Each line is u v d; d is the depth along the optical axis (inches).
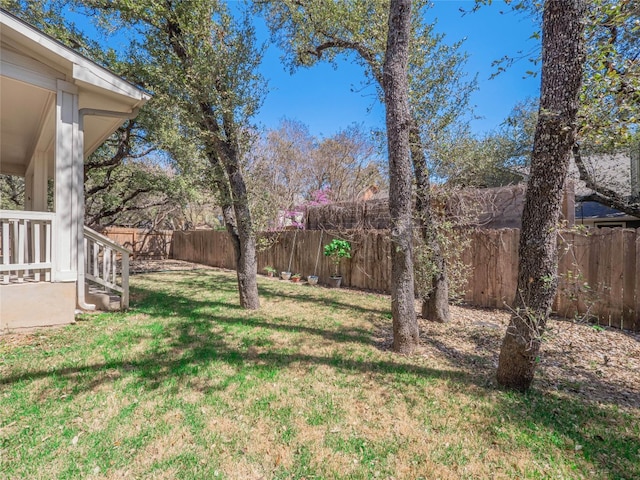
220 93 191.9
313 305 233.8
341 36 211.3
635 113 81.8
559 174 97.7
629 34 91.7
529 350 107.7
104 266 203.8
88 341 147.9
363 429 88.9
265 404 99.9
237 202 213.2
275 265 395.5
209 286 307.4
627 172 339.6
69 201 171.8
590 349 148.9
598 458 78.5
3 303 153.9
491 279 223.6
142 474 71.6
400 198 141.8
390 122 141.2
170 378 114.5
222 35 196.5
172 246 626.8
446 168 202.4
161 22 196.5
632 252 169.9
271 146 705.6
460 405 101.3
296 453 79.2
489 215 241.8
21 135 250.5
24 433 83.4
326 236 335.3
